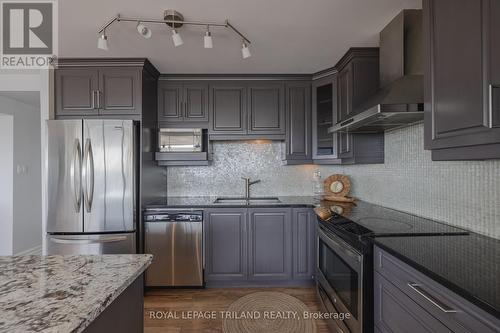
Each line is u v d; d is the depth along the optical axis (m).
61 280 0.93
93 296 0.81
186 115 3.10
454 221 1.68
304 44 2.40
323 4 1.81
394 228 1.63
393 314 1.26
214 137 3.11
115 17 1.94
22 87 3.11
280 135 3.12
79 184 2.52
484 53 0.99
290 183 3.50
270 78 3.12
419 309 1.07
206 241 2.79
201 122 3.11
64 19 1.96
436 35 1.27
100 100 2.69
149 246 2.73
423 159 1.96
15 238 3.75
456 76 1.14
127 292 1.07
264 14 1.92
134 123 2.64
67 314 0.71
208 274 2.79
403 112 1.61
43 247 2.54
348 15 1.95
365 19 2.01
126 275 0.98
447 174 1.73
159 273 2.75
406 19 1.90
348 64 2.57
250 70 3.01
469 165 1.57
